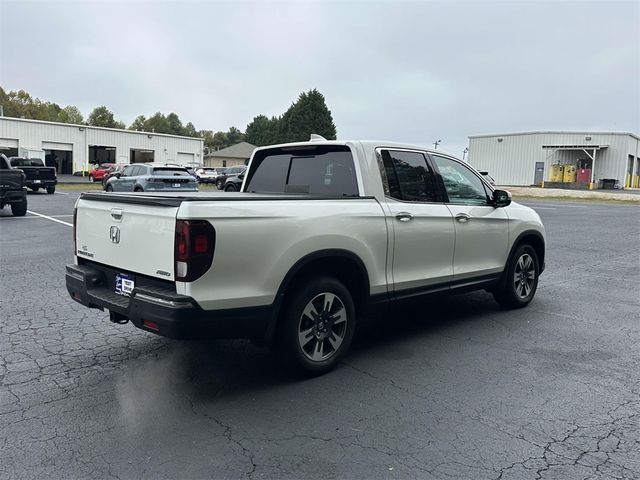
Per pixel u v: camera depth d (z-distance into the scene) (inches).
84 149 2071.9
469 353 188.5
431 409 143.6
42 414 139.0
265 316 149.3
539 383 161.9
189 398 149.7
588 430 132.8
